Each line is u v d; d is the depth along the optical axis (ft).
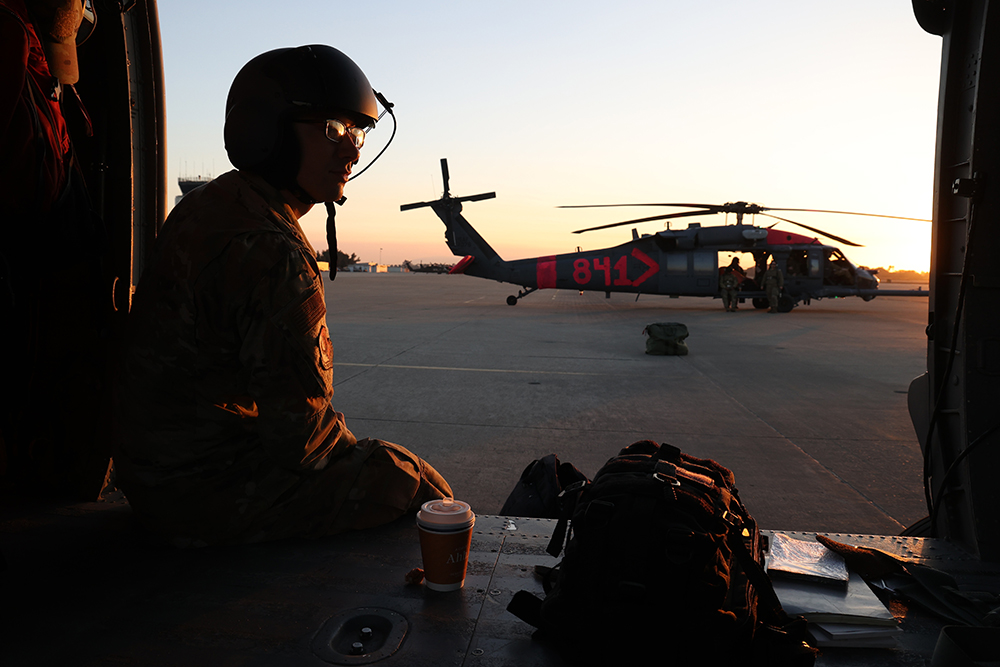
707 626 3.81
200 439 5.41
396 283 142.92
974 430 6.37
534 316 48.44
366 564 5.62
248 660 4.20
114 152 6.57
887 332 38.09
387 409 16.35
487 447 13.01
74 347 6.89
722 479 4.79
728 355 27.35
